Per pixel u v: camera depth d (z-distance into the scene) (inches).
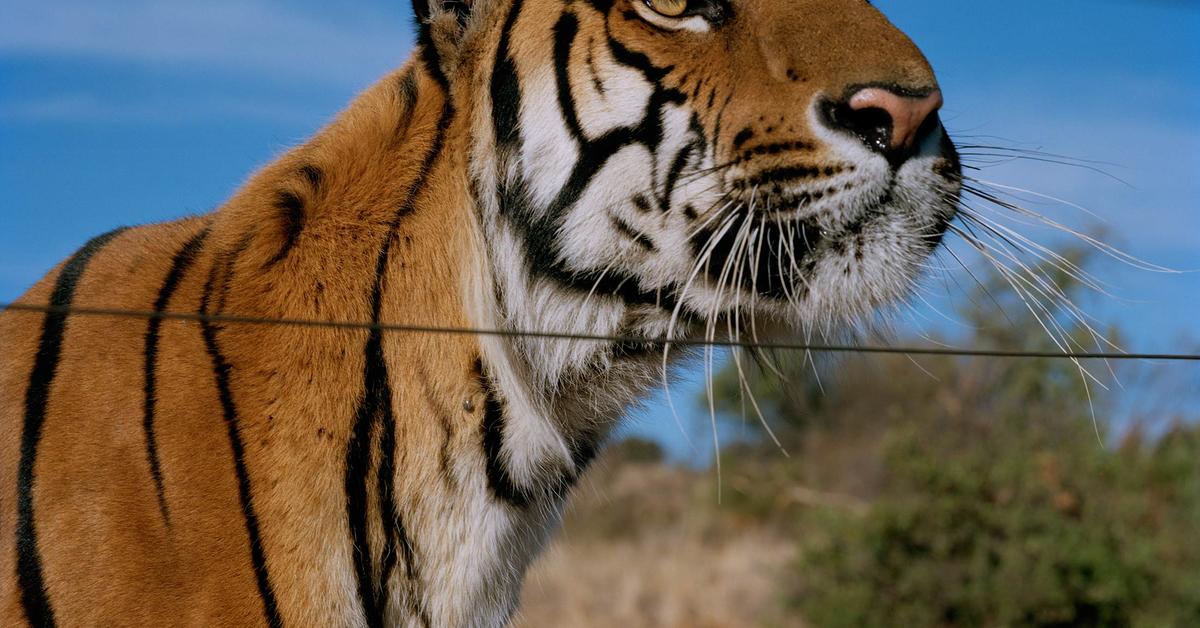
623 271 119.9
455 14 121.1
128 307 114.2
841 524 315.6
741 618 340.2
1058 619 276.1
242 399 110.2
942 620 291.9
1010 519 287.3
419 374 115.6
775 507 432.5
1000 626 278.8
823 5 119.4
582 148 117.9
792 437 442.6
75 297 116.3
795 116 114.6
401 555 115.1
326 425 111.7
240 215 119.0
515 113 119.0
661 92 117.3
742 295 120.0
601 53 117.7
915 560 299.1
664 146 117.6
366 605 113.3
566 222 118.8
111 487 106.3
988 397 325.7
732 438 455.8
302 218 116.6
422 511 115.7
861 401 414.3
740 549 408.2
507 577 126.0
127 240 122.4
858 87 113.3
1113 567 272.2
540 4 119.6
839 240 117.0
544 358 121.9
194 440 108.0
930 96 113.7
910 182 116.5
